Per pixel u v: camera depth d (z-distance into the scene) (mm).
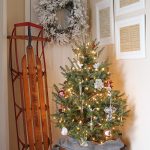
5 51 2461
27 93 2520
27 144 2525
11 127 2631
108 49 2705
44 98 2674
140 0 2238
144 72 2234
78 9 2799
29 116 2514
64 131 2225
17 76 2574
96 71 2234
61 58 2920
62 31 2807
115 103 2262
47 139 2635
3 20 2434
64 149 2367
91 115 2209
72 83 2266
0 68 2449
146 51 2195
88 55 2305
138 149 2346
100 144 2268
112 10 2602
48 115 2686
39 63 2619
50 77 2875
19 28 2668
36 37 2582
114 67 2629
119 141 2344
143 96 2262
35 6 2711
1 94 2451
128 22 2381
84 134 2197
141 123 2299
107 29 2693
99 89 2242
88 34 2975
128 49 2396
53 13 2740
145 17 2189
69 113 2240
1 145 2441
